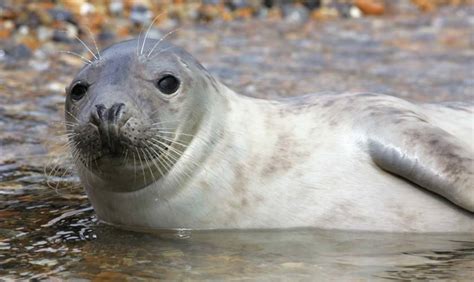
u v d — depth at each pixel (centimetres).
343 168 2150
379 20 5353
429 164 2056
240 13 5178
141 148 1953
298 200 2120
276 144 2186
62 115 3191
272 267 1836
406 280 1755
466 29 5166
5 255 1927
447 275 1786
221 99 2183
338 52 4512
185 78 2069
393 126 2145
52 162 2681
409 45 4725
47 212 2267
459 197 2039
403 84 3853
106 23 4578
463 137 2295
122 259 1897
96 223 2178
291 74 3988
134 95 1984
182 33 4669
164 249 1967
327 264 1859
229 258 1898
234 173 2117
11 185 2488
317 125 2234
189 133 2067
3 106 3266
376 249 1970
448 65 4259
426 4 5766
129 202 2094
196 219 2097
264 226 2109
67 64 3953
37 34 4316
